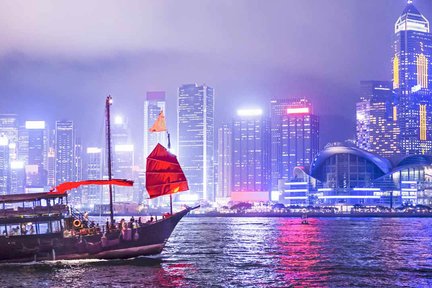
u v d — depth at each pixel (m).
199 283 61.75
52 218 71.19
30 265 70.44
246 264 77.50
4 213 69.56
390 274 68.06
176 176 79.25
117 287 58.94
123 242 73.75
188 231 165.50
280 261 81.12
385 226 192.50
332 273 69.00
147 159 78.19
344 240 121.38
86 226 74.62
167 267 72.06
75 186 73.88
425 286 59.94
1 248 69.25
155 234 75.56
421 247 102.88
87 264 71.38
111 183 74.88
